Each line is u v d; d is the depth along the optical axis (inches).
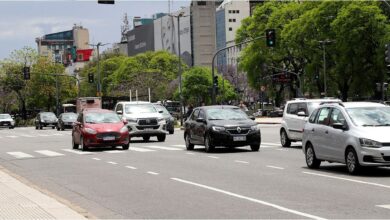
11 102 4249.5
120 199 485.4
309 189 501.0
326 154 642.2
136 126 1289.4
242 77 5078.7
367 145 573.9
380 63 2495.1
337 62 2726.4
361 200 434.3
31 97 4057.6
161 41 7770.7
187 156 896.9
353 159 591.5
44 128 2834.6
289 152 917.8
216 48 7145.7
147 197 488.4
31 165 848.3
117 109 1363.2
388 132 580.1
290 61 3302.2
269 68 3341.5
